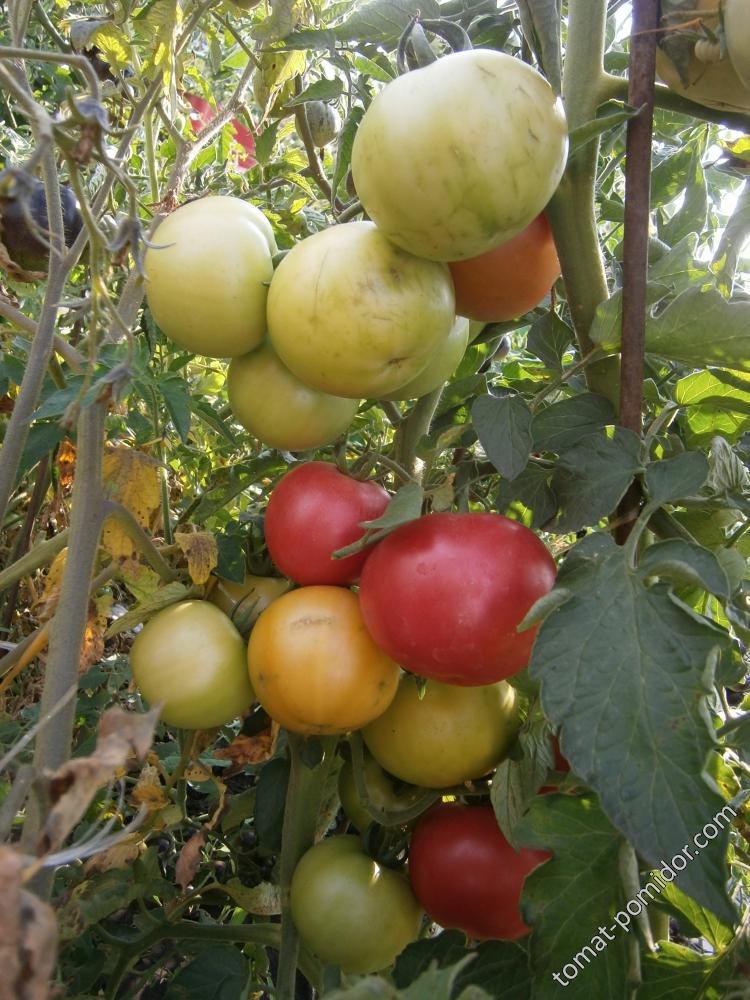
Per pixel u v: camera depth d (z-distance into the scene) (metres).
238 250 0.31
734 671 0.32
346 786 0.42
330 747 0.40
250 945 0.48
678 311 0.30
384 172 0.26
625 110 0.30
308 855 0.40
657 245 0.46
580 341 0.35
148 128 0.51
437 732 0.35
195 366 0.65
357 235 0.29
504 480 0.34
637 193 0.30
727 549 0.32
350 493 0.34
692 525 0.41
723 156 0.39
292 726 0.34
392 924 0.38
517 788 0.35
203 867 0.55
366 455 0.36
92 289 0.24
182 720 0.36
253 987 0.46
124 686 0.65
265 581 0.40
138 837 0.38
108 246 0.23
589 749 0.22
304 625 0.33
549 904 0.28
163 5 0.42
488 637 0.29
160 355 0.53
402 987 0.31
